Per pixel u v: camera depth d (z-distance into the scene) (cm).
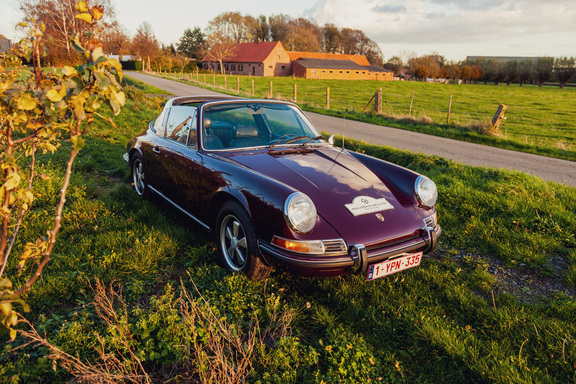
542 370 237
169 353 233
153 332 251
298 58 8731
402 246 303
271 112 448
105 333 242
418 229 319
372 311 290
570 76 8825
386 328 273
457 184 616
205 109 411
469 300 310
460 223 486
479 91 5634
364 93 4134
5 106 133
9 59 142
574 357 242
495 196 550
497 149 1122
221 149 381
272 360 231
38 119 138
